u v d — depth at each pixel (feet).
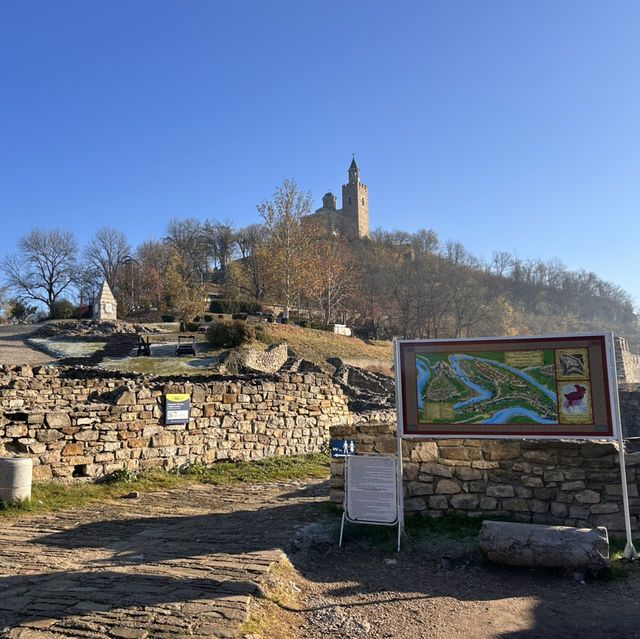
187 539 20.48
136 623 12.39
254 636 12.32
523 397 21.54
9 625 12.19
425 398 22.61
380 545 20.88
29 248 247.29
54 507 25.98
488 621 14.84
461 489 23.45
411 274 230.89
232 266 249.34
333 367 122.83
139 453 34.76
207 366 99.60
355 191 393.09
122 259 270.05
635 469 21.47
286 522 23.25
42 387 42.63
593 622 14.74
